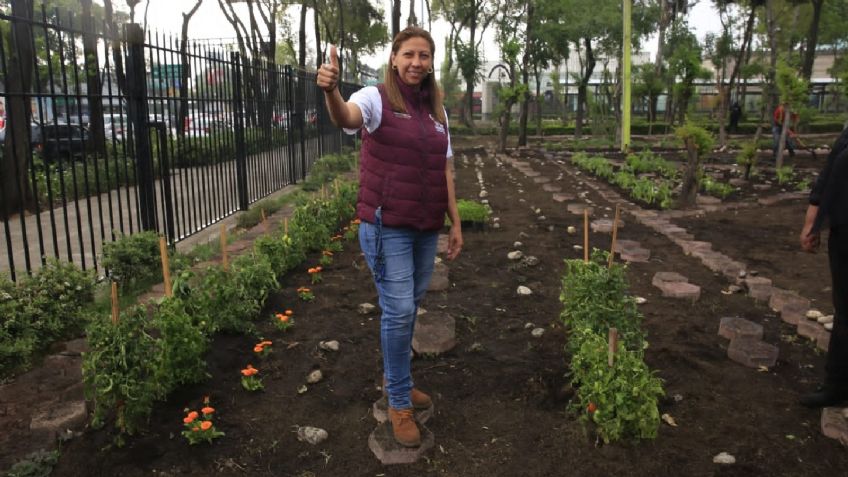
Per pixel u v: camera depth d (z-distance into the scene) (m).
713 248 6.99
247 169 10.38
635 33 27.22
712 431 3.15
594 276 3.96
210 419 3.15
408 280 2.85
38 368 3.89
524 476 2.80
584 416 3.06
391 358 2.91
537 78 28.73
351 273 5.96
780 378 3.75
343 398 3.54
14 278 4.55
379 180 2.74
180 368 3.45
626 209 9.42
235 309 4.31
